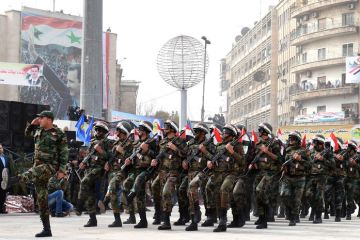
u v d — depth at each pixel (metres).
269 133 13.91
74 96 68.75
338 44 69.75
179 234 11.47
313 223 16.22
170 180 12.65
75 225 13.86
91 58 21.34
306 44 73.38
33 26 66.75
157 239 10.41
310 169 15.09
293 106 75.81
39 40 67.00
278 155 13.78
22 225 13.68
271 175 13.77
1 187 17.66
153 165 12.72
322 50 71.38
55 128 10.66
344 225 15.44
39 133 10.60
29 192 19.36
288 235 11.81
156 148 13.02
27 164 19.11
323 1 69.69
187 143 13.30
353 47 68.50
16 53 65.62
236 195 13.16
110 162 13.16
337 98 69.81
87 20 21.38
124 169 13.11
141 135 13.22
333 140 18.52
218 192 12.39
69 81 68.44
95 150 13.07
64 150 10.69
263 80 86.06
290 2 77.44
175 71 24.00
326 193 18.20
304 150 14.78
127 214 18.58
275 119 82.50
